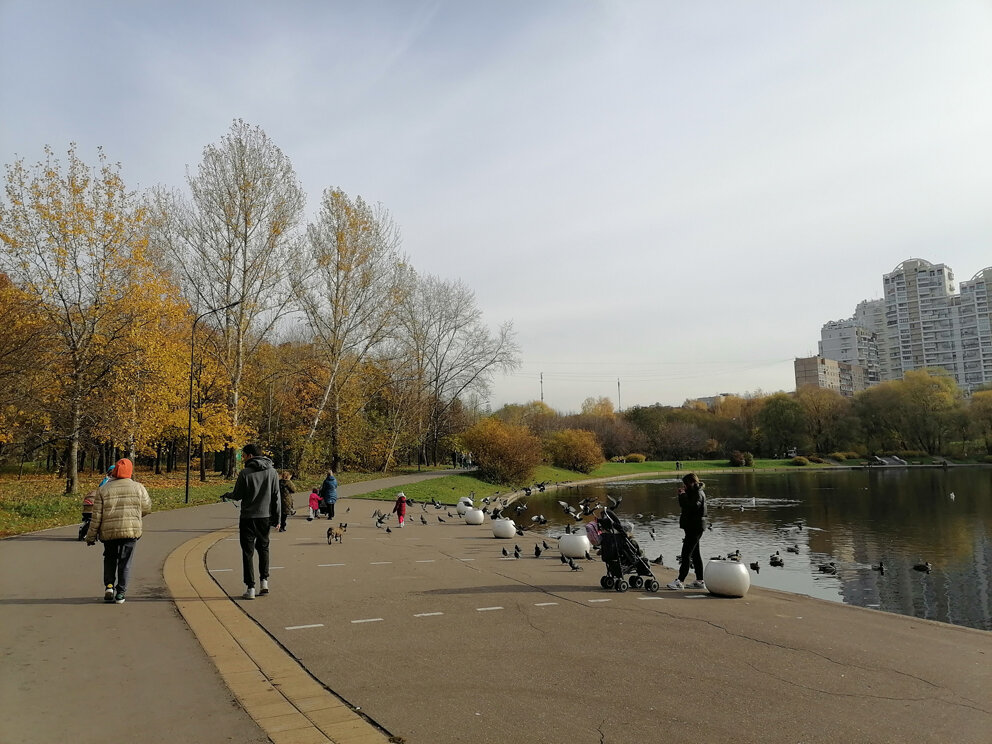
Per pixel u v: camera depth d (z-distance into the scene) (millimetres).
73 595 9477
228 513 23406
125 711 5234
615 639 7656
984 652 7371
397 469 63125
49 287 26219
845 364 172125
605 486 61312
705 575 10711
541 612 9023
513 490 51906
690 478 11570
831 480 65500
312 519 22688
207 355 38250
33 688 5727
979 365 159375
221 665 6426
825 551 23562
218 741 4680
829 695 5875
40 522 18781
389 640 7461
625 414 113062
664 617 8859
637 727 5074
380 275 46812
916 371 97188
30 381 24391
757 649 7332
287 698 5578
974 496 44938
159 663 6465
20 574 11094
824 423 101625
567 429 78500
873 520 32906
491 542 17750
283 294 41094
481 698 5660
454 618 8594
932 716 5402
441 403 67000
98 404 27219
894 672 6582
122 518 8969
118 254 28125
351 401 52531
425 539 18172
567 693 5820
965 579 18344
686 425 107938
